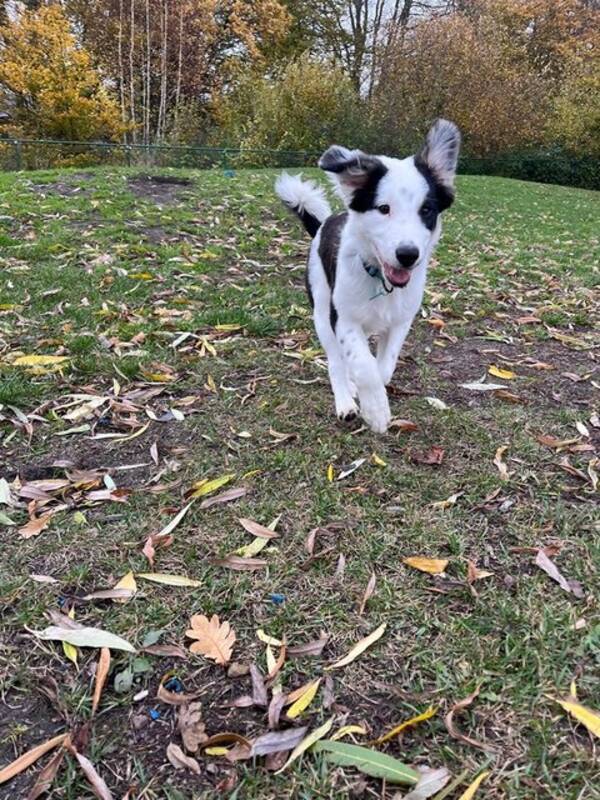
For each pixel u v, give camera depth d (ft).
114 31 23.49
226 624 1.85
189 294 4.91
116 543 2.21
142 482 2.58
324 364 3.73
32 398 3.20
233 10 25.52
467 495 2.50
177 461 2.72
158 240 6.52
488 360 3.93
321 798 1.42
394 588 2.01
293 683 1.69
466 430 3.00
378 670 1.73
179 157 17.06
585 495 2.52
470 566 2.07
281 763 1.48
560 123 21.58
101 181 9.43
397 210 2.91
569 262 7.17
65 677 1.71
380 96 19.81
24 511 2.37
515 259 7.13
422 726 1.57
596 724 1.54
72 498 2.45
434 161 3.10
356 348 2.95
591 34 28.40
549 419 3.14
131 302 4.66
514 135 21.58
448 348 4.14
